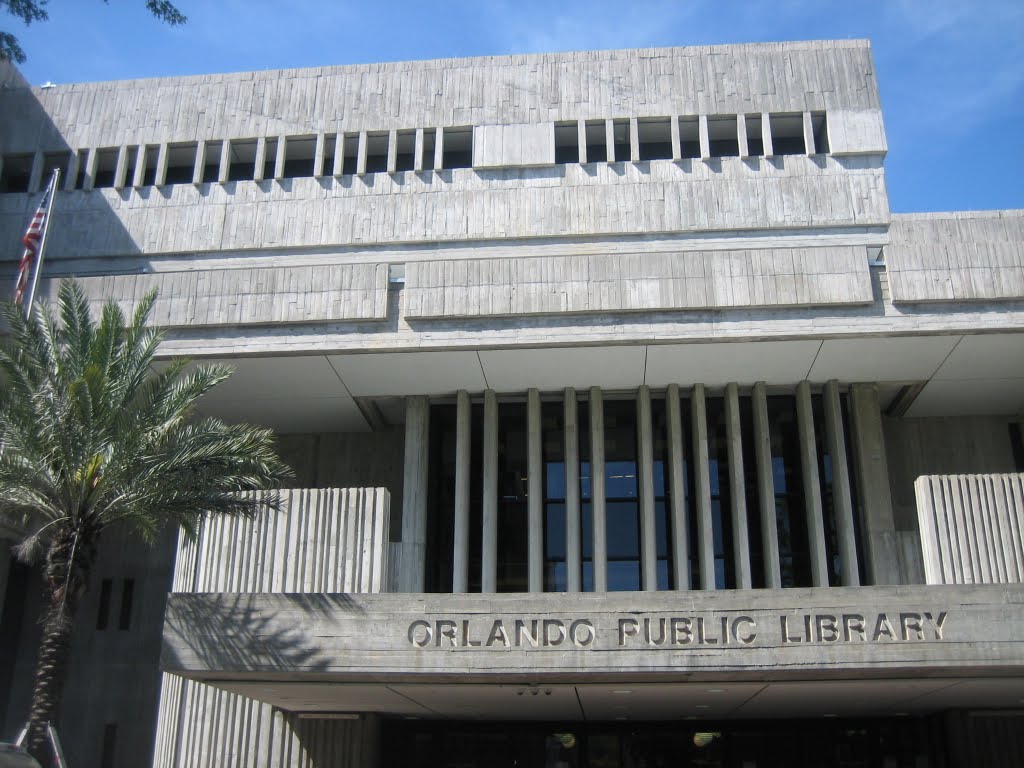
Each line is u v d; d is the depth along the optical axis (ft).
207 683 55.11
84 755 84.12
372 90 93.30
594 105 90.58
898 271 70.85
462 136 92.17
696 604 49.83
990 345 72.64
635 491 81.15
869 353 74.28
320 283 73.97
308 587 62.39
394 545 77.87
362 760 69.41
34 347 55.31
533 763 75.10
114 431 53.31
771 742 74.23
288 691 58.08
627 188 87.10
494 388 81.15
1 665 84.38
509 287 72.54
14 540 80.28
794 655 48.47
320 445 90.07
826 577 75.20
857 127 87.35
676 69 90.99
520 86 91.81
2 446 55.88
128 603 88.22
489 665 49.80
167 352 73.26
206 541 64.23
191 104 94.94
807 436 78.54
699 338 70.90
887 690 55.93
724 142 91.20
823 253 71.46
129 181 94.43
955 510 58.03
